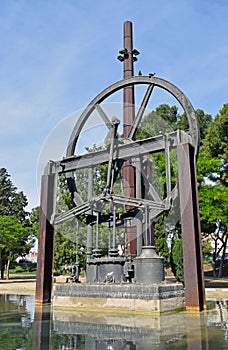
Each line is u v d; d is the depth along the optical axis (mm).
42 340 4359
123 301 7016
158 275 7527
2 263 33750
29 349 3859
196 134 8828
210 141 24781
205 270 30375
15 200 55625
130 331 4926
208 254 29281
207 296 11727
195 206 7828
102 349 3840
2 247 31719
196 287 7094
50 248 9492
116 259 8078
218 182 23609
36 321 5980
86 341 4273
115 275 7980
